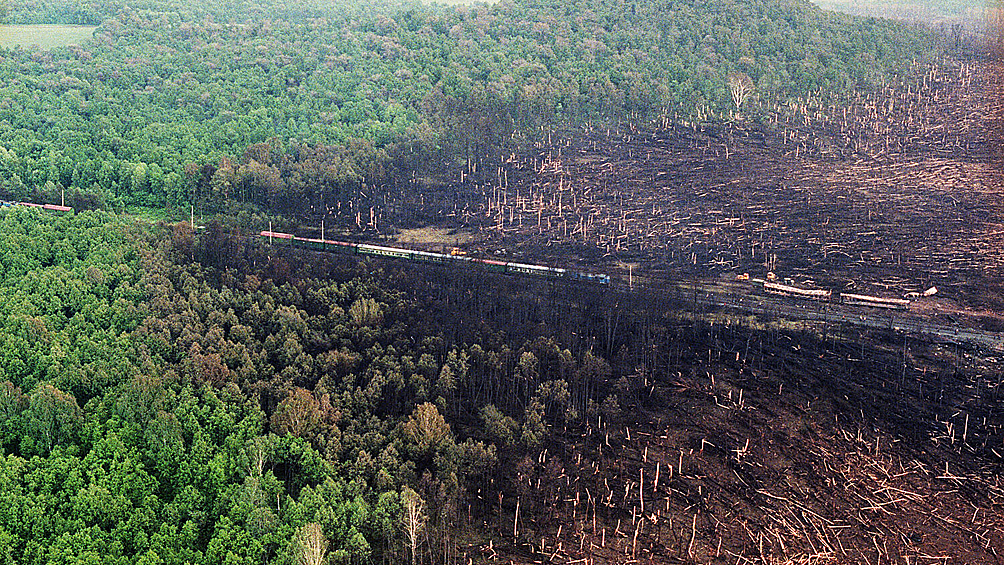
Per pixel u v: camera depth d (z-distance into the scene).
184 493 130.75
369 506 131.00
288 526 125.38
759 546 132.75
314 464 137.50
